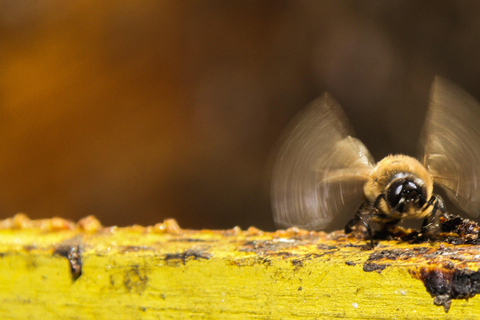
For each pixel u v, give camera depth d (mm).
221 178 436
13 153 460
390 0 386
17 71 470
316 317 168
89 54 475
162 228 181
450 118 179
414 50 382
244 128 440
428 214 173
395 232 175
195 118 457
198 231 180
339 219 180
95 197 451
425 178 175
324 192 176
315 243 173
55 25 482
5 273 175
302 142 177
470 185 176
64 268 174
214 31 455
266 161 426
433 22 379
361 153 178
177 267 171
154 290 172
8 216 445
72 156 462
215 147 445
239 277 170
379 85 383
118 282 173
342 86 393
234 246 173
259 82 438
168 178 447
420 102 375
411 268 165
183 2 458
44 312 175
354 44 390
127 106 471
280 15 431
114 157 459
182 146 453
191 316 171
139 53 471
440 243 170
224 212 428
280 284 169
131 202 444
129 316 172
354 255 168
